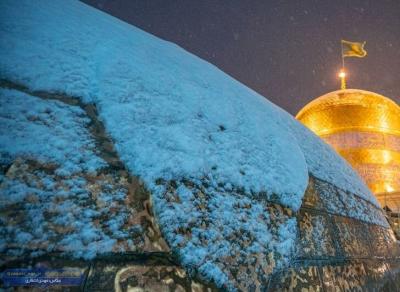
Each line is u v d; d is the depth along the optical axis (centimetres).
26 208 217
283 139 492
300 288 318
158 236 253
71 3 475
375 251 534
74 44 346
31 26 328
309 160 560
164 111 339
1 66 269
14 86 267
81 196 243
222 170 333
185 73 454
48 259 209
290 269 324
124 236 242
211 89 457
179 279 240
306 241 381
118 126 293
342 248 442
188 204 276
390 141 2109
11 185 219
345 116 2270
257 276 276
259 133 445
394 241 671
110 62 351
